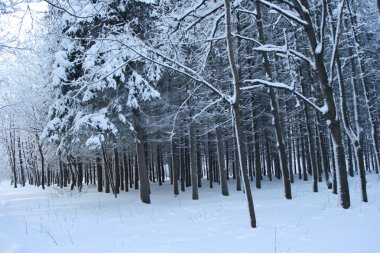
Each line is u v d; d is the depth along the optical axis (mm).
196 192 21391
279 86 12180
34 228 11961
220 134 23672
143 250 7961
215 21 13039
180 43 12961
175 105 20391
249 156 36625
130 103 18875
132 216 14422
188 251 7582
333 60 12266
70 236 10203
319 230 8703
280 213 12047
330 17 14398
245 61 23234
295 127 33688
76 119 19922
